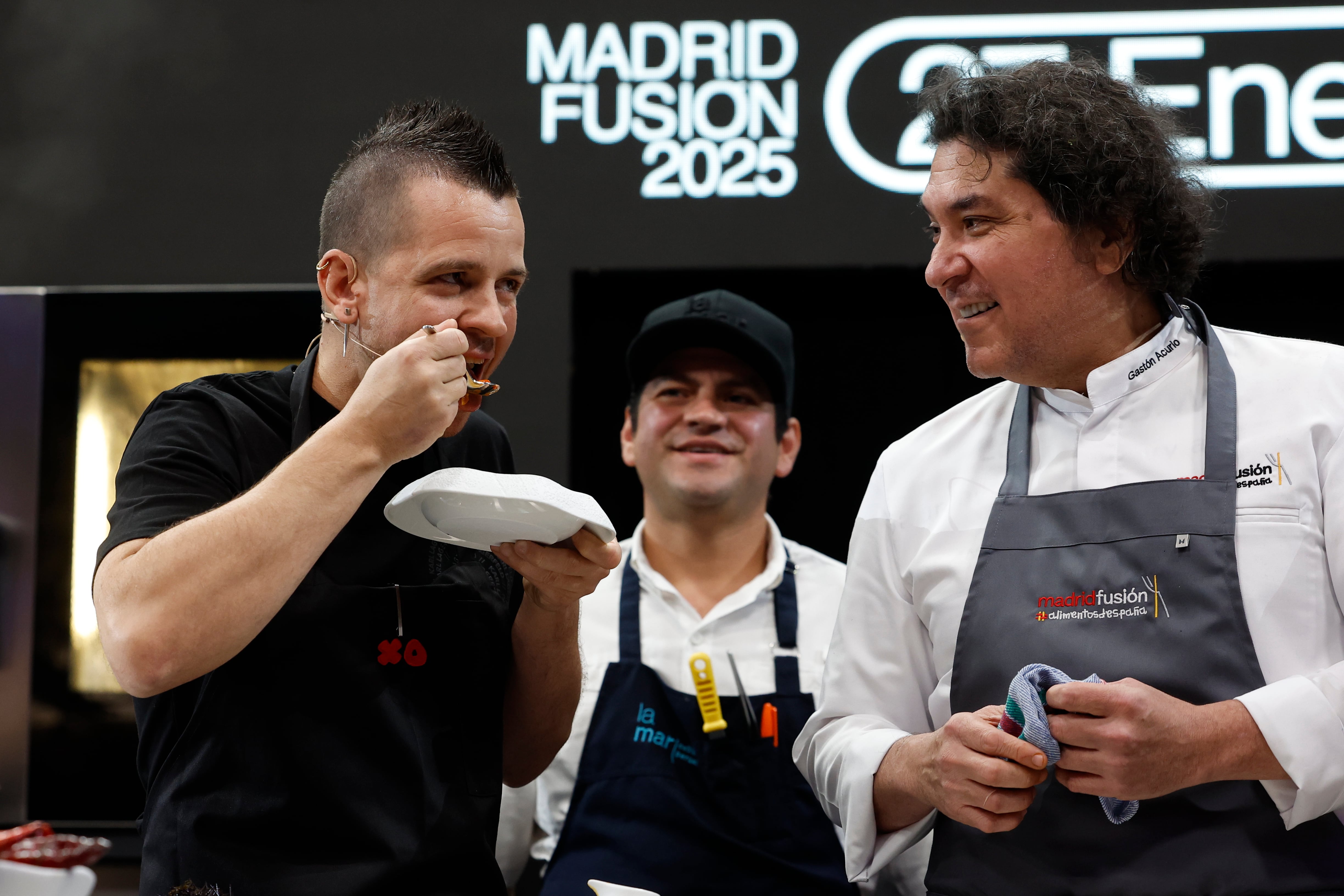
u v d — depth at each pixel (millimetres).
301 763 1322
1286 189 2658
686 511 2252
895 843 1489
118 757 2725
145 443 1367
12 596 2773
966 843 1437
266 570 1184
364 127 2828
